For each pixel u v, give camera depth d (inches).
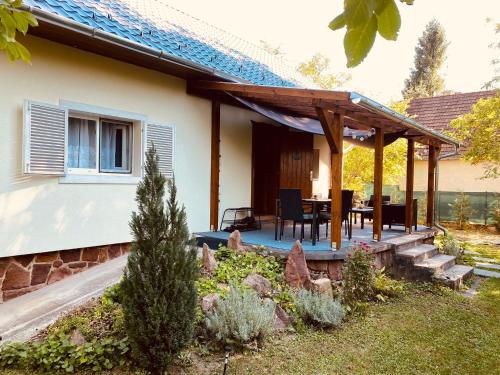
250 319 206.4
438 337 233.8
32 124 250.7
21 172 251.3
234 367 183.8
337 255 303.4
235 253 306.3
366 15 69.0
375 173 374.9
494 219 762.2
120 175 319.0
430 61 1795.0
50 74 265.3
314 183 572.1
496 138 656.4
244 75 412.5
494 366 200.1
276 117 387.2
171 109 353.7
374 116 345.4
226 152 417.7
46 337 191.2
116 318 199.3
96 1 350.0
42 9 221.8
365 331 235.8
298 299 245.4
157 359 169.5
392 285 313.1
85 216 289.6
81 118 295.4
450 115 968.3
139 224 169.9
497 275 405.7
